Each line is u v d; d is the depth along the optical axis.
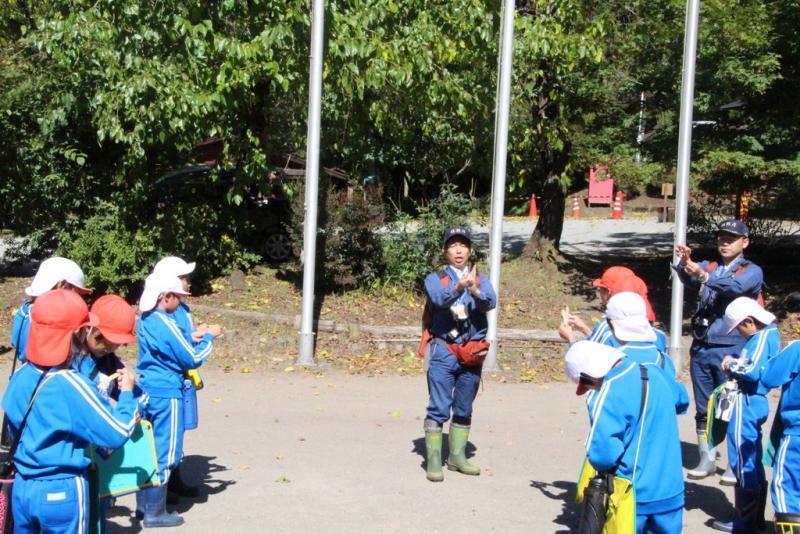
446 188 13.91
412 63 12.48
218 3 12.15
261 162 12.77
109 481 4.44
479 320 6.84
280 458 7.34
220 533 5.68
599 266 16.14
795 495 4.99
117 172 13.31
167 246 13.20
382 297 13.16
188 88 11.81
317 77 10.70
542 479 6.91
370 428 8.33
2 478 3.88
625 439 4.31
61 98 12.56
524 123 14.09
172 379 5.64
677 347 10.95
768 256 16.17
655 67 13.00
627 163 13.76
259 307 12.66
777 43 12.53
